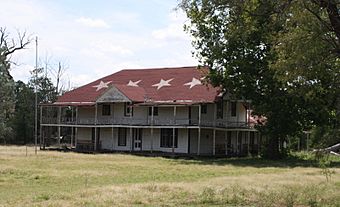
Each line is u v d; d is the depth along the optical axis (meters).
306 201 18.38
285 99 45.81
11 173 29.09
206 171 34.62
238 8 20.36
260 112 47.41
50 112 87.06
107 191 20.03
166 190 20.92
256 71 47.03
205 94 54.81
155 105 55.19
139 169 34.88
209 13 21.34
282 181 26.12
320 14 18.88
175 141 55.94
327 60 19.50
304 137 63.44
